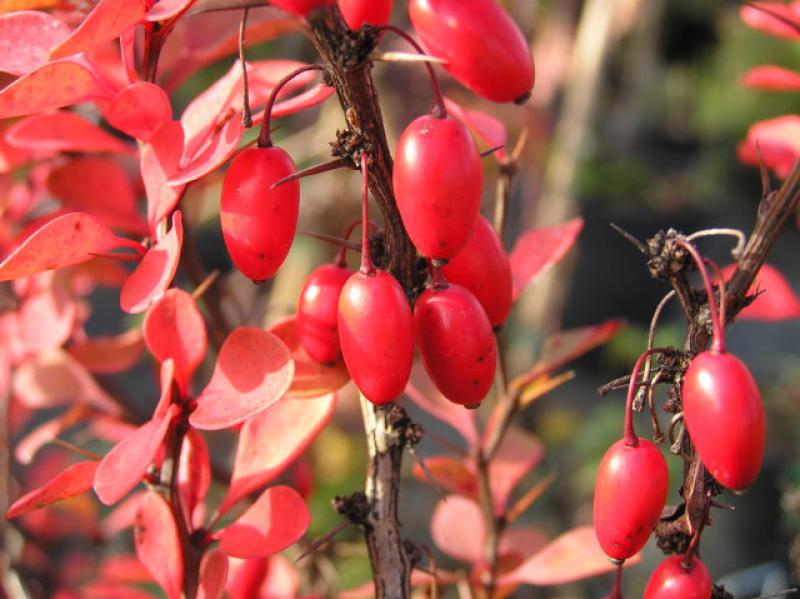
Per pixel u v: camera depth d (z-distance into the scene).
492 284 0.16
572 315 0.58
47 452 0.37
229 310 0.26
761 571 0.36
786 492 0.26
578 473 0.35
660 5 0.52
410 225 0.14
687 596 0.15
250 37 0.19
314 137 0.38
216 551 0.16
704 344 0.15
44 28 0.16
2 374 0.21
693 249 0.15
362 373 0.15
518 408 0.19
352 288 0.15
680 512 0.16
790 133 0.21
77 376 0.21
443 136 0.14
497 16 0.14
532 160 0.45
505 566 0.19
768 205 0.15
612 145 0.54
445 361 0.15
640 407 0.15
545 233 0.19
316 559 0.21
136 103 0.16
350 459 0.37
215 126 0.16
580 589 0.31
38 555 0.24
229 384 0.16
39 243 0.15
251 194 0.15
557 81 0.47
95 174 0.19
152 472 0.16
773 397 0.42
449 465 0.19
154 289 0.15
